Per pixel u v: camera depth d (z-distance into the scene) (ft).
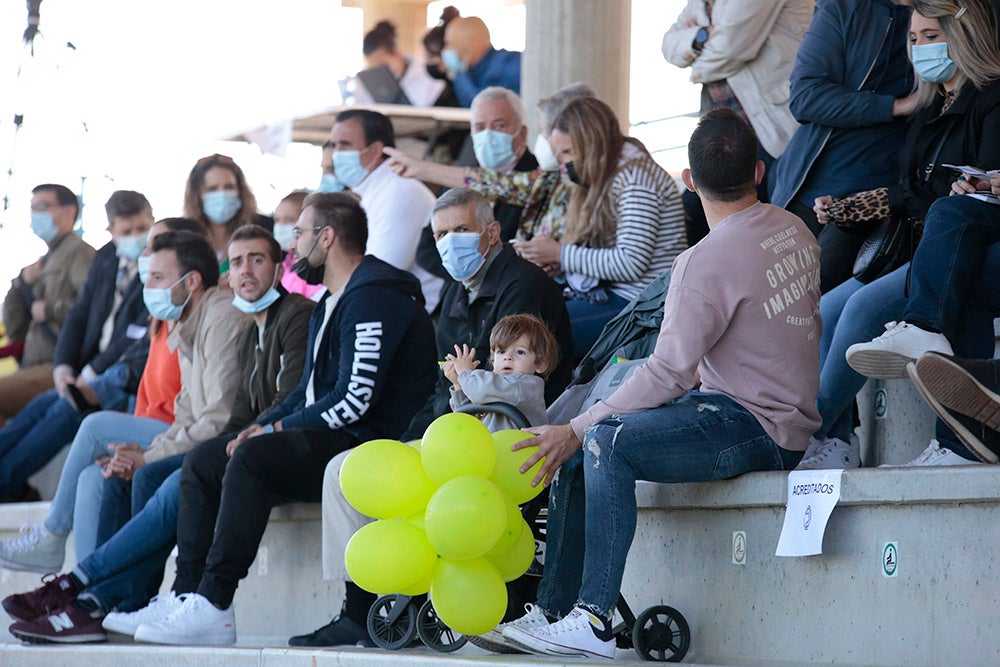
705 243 44.70
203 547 60.29
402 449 46.16
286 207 81.41
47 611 62.18
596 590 43.21
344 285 62.49
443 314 61.77
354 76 109.40
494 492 43.50
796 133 60.95
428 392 61.46
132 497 66.44
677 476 43.98
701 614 47.29
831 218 52.21
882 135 58.80
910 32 52.49
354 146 79.00
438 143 102.94
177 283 70.95
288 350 66.18
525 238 73.36
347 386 59.31
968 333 47.50
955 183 47.73
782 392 44.45
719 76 69.41
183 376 71.05
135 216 88.99
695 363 43.88
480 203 58.29
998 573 39.14
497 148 76.64
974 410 41.57
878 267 51.44
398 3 126.21
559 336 57.77
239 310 69.15
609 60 84.53
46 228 98.78
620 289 65.05
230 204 84.58
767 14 67.97
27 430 88.84
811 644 43.68
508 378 48.55
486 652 51.29
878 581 41.96
